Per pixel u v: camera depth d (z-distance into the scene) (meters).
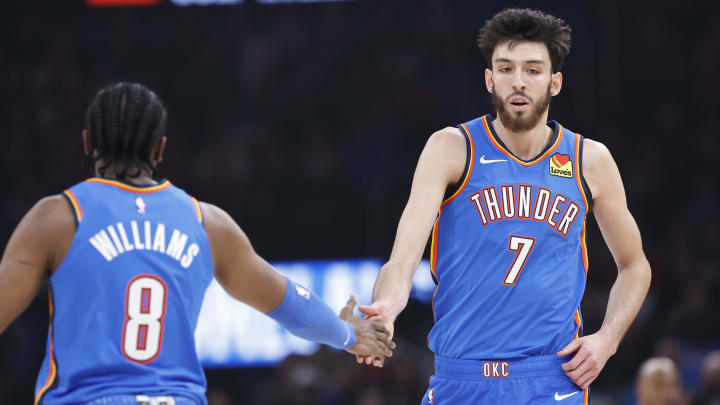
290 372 34.34
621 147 43.97
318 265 39.69
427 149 13.76
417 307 36.91
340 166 43.97
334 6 48.66
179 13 49.06
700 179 42.91
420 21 47.91
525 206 13.21
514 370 12.98
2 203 43.66
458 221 13.40
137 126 10.85
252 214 41.53
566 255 13.30
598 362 13.09
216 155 44.38
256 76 47.03
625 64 46.53
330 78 47.03
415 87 45.84
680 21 47.22
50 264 10.36
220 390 36.28
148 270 10.40
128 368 10.06
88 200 10.52
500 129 13.62
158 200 10.83
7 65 48.03
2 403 36.00
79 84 47.31
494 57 13.31
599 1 47.22
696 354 34.00
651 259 39.72
